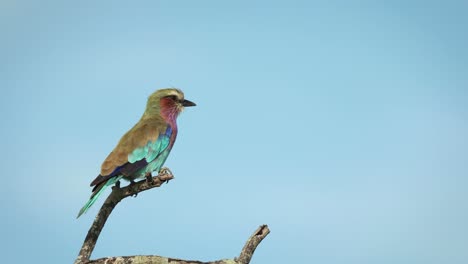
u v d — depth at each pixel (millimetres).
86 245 13688
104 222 14250
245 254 13359
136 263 12031
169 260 12242
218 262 12773
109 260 12062
